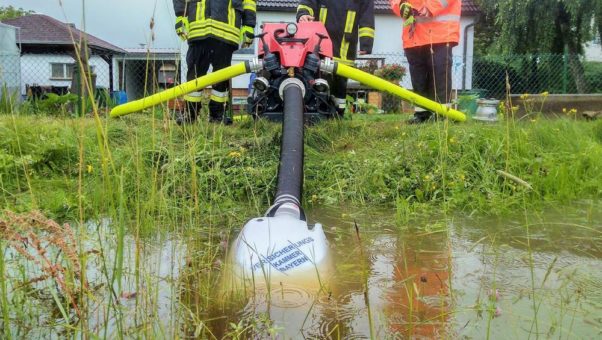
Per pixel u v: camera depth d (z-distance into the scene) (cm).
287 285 181
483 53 2338
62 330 156
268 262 190
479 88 1467
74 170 392
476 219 309
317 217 315
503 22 1712
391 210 335
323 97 475
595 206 340
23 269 187
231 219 297
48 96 713
